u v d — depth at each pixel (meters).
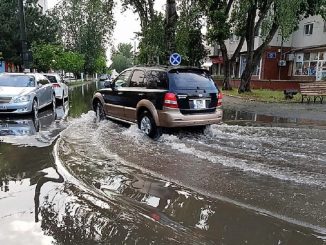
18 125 10.41
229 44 42.31
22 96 11.83
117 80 10.31
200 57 30.36
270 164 6.37
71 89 33.88
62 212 4.32
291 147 7.70
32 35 38.00
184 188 5.16
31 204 4.54
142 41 20.47
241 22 24.61
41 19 41.75
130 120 9.41
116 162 6.45
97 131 9.34
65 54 45.09
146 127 8.65
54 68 41.94
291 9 19.67
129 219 4.15
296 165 6.33
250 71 24.17
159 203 4.62
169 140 8.23
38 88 13.01
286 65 35.94
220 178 5.61
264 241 3.69
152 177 5.64
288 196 4.89
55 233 3.81
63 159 6.61
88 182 5.38
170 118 8.01
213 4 22.19
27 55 21.62
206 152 7.18
